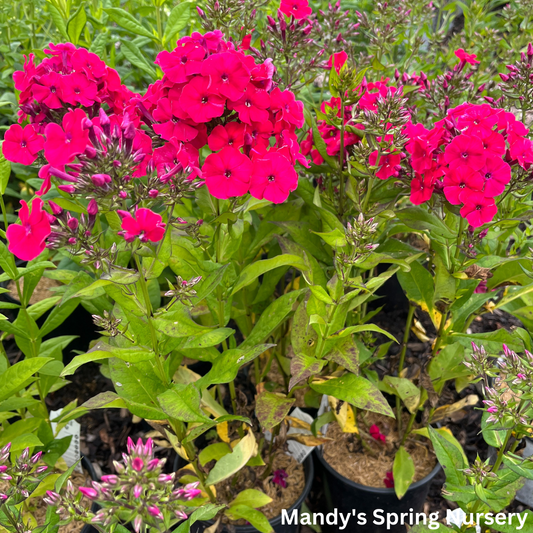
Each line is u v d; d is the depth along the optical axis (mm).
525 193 554
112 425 811
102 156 361
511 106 672
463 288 598
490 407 433
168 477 318
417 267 592
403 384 656
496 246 680
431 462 680
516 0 885
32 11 905
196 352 545
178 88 436
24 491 405
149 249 390
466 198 478
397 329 962
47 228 374
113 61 777
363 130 543
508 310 657
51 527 415
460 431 806
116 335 448
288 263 479
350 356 504
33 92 466
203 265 485
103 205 383
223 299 526
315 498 745
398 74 663
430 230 522
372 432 691
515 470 454
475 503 509
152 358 464
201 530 588
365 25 768
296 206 615
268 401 527
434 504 729
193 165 436
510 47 930
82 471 632
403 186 592
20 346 583
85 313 869
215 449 582
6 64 956
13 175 990
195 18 876
